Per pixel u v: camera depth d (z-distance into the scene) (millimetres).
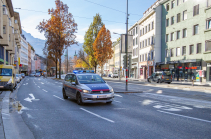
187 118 7000
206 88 20234
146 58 47062
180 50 34531
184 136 4980
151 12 42000
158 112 8062
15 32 47938
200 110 8562
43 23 42031
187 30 32750
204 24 29031
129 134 5129
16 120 6664
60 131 5422
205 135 5066
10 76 17641
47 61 89375
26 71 99188
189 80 32094
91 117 7129
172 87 22438
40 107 9219
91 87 9430
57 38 42656
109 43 47969
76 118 6973
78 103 9828
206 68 28406
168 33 38312
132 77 60625
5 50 36500
